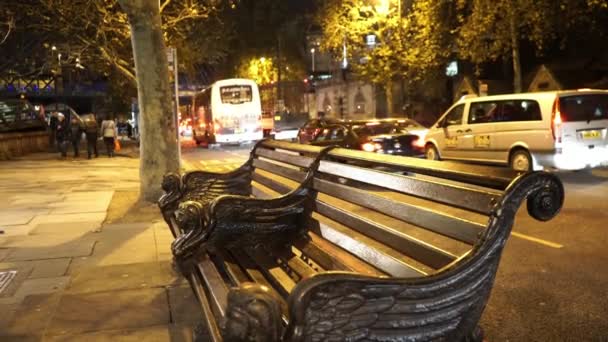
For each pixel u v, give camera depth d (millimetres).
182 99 58562
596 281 6363
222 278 4266
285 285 3934
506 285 6320
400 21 34125
